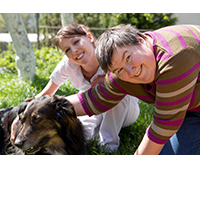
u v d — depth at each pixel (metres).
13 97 4.77
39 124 2.96
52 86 3.71
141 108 4.69
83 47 3.17
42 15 13.26
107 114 3.61
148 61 2.02
